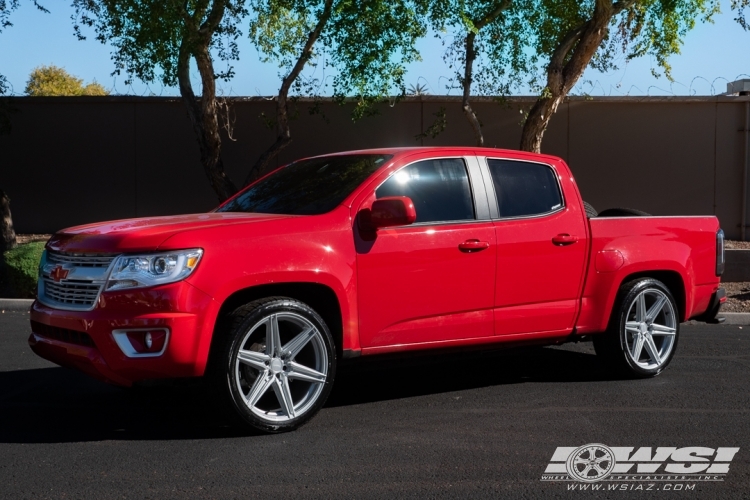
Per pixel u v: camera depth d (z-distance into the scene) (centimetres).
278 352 524
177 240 498
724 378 711
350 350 555
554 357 813
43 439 516
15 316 1042
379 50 1229
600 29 1273
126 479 440
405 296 575
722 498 421
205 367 500
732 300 1159
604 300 679
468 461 475
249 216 562
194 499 411
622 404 615
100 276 504
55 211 1694
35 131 1681
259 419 518
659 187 1633
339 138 1641
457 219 606
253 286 523
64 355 523
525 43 1351
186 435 526
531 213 645
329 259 540
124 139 1678
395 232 573
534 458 482
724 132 1612
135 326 486
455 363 784
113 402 614
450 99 1628
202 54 1227
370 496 417
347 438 521
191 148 1670
